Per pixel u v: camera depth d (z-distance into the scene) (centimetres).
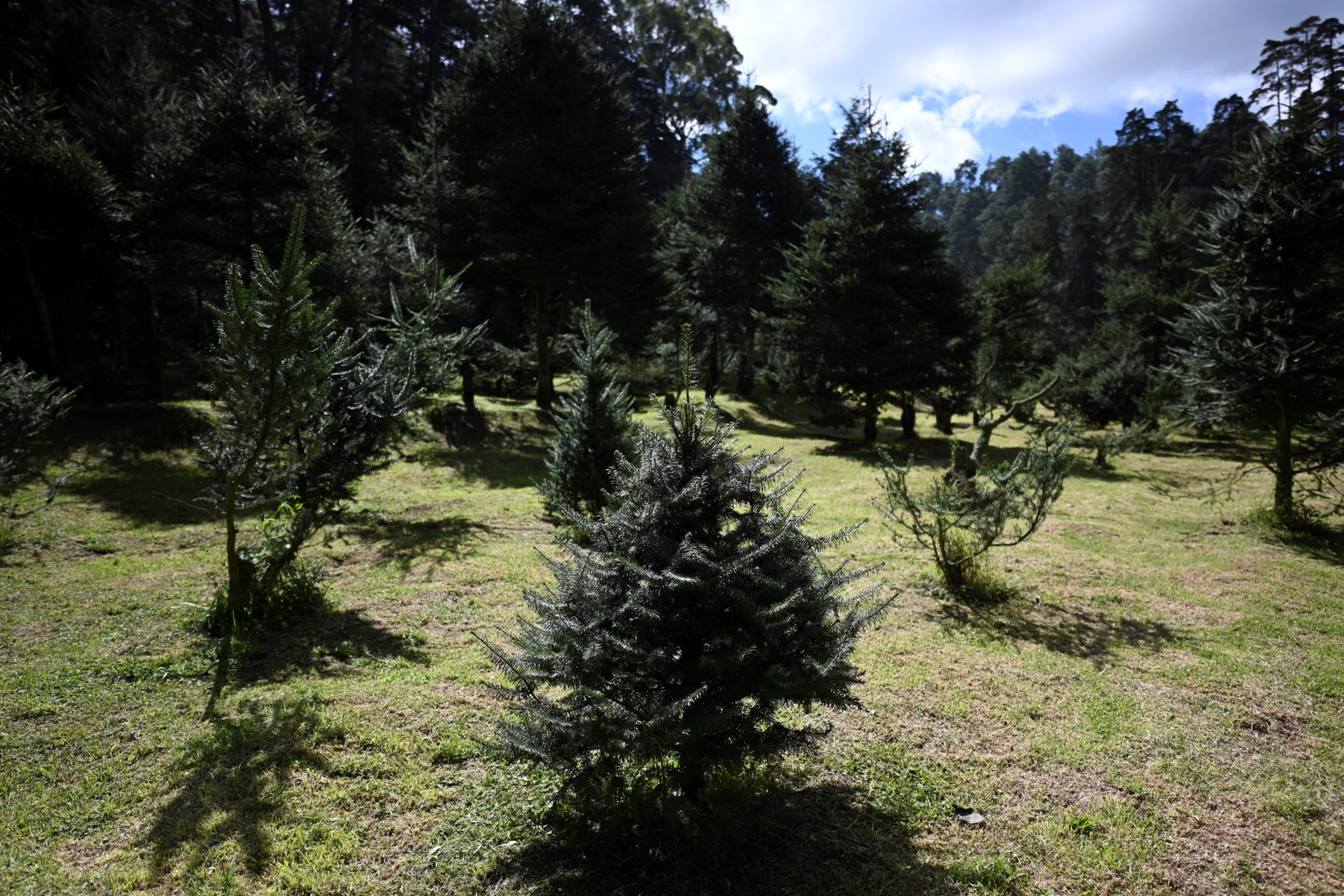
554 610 387
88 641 679
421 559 981
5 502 1143
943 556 895
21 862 383
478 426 2270
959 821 447
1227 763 520
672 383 3003
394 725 536
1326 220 1166
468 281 2498
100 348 2059
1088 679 656
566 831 416
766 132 3381
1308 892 391
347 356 873
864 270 2416
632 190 2561
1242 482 1764
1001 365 2538
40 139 1608
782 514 416
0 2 2316
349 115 3584
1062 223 7162
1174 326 1382
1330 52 4069
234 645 665
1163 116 6028
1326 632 779
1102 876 400
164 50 3175
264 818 425
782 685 354
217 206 1706
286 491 767
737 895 371
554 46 2566
